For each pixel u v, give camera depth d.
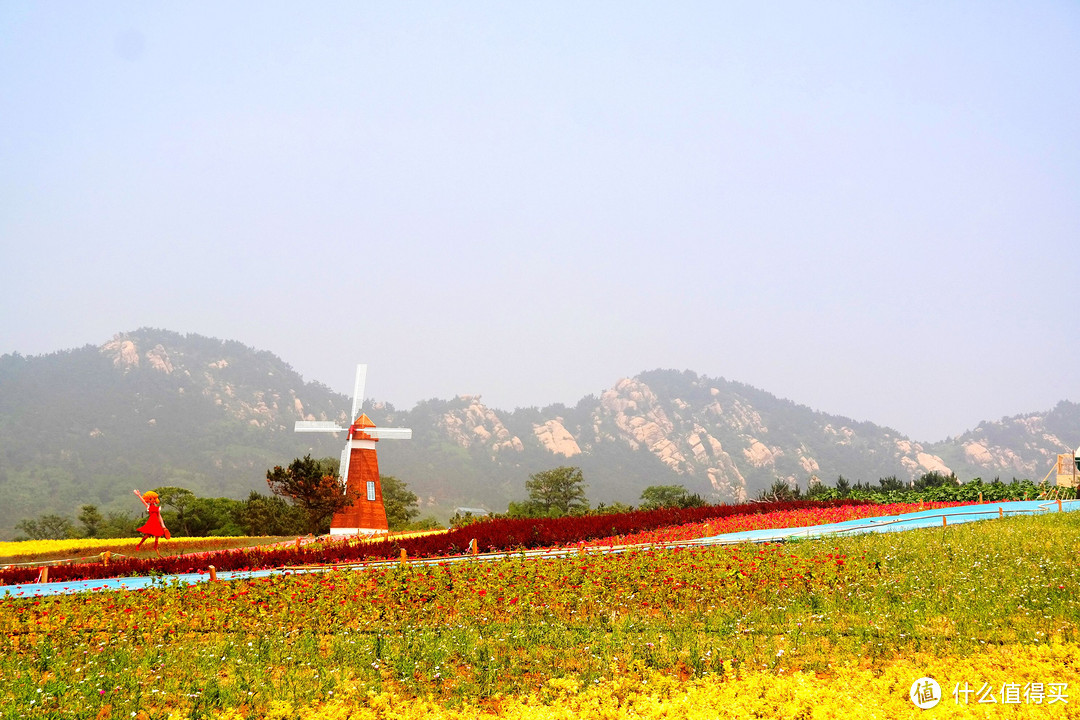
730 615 13.52
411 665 11.07
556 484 81.00
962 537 20.38
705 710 9.09
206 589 16.02
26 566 23.75
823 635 11.96
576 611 14.50
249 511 61.03
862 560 17.19
